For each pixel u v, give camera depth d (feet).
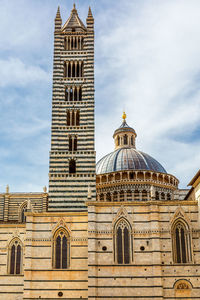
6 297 228.22
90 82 278.05
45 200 279.69
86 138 264.52
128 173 290.15
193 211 212.23
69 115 272.92
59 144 263.29
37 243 219.41
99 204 215.31
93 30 292.81
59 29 292.40
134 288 201.16
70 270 215.31
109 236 210.79
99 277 203.51
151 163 309.42
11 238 238.89
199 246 206.49
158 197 288.51
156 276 200.64
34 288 212.02
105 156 332.39
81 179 253.85
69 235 221.25
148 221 212.02
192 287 200.03
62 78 278.87
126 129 345.10
